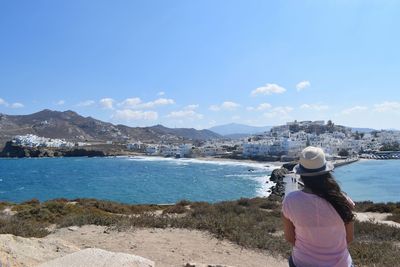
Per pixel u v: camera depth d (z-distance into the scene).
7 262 6.16
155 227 13.14
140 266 5.73
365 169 112.50
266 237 12.13
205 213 19.91
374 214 28.03
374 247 12.05
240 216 18.53
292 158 158.50
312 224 3.11
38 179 88.38
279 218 18.44
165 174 101.44
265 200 31.73
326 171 3.21
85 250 6.10
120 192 62.94
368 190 65.56
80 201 29.80
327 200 3.15
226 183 78.19
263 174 101.06
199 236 12.00
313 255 3.12
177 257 9.41
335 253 3.11
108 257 5.85
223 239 11.83
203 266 7.88
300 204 3.18
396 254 11.25
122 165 142.88
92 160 183.25
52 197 57.22
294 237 3.33
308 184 3.23
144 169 120.88
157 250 9.94
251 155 180.00
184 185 74.25
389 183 75.56
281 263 9.99
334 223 3.10
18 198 56.59
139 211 26.88
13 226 11.59
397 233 15.66
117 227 12.54
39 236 11.27
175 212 23.64
